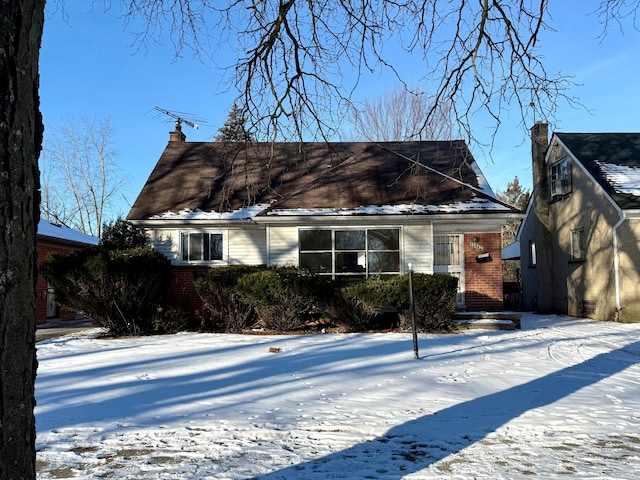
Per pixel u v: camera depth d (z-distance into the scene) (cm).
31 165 201
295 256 1461
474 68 602
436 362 868
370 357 912
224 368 826
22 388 194
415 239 1456
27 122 199
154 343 1130
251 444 471
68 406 606
